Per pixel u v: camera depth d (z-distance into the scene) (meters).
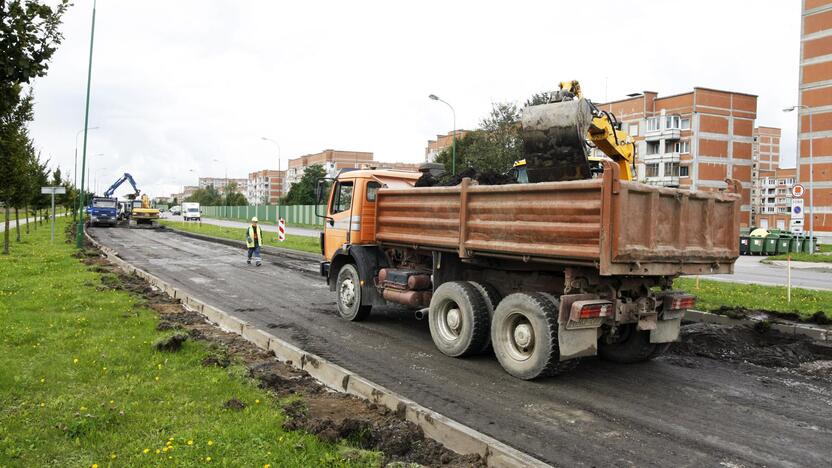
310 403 5.36
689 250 6.39
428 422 4.72
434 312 7.79
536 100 35.06
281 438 4.37
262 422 4.71
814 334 8.49
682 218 6.32
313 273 16.83
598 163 7.92
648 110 66.50
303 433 4.56
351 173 10.25
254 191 158.00
